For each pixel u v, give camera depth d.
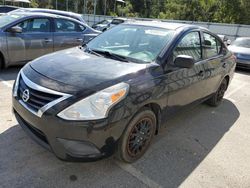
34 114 2.50
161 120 3.31
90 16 30.66
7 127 3.47
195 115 4.69
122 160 2.89
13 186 2.46
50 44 6.66
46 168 2.75
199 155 3.34
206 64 4.13
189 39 3.76
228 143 3.75
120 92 2.53
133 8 56.88
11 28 5.85
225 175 2.98
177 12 33.03
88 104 2.39
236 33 20.84
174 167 3.02
